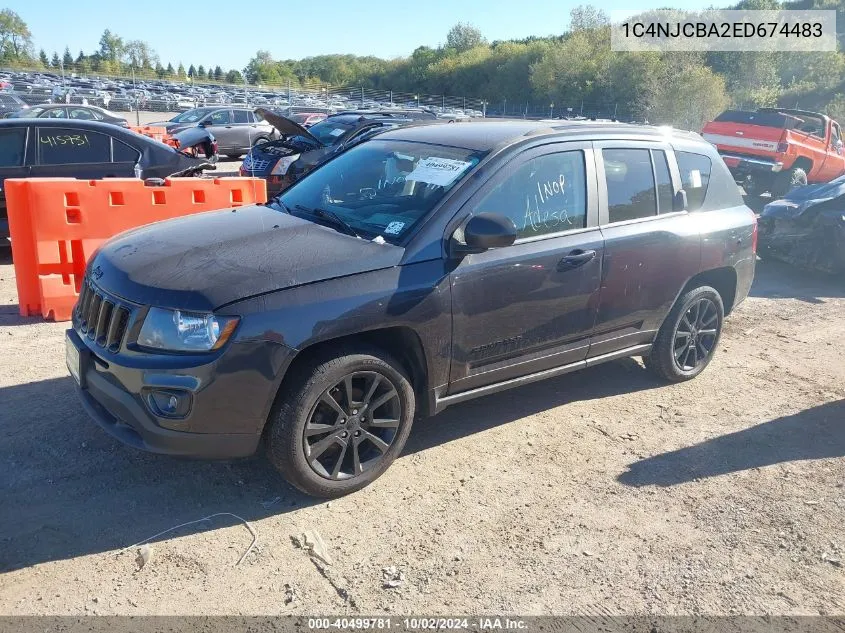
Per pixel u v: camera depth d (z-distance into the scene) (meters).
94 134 8.72
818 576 3.23
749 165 15.49
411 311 3.57
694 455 4.29
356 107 49.34
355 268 3.48
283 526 3.39
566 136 4.38
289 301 3.28
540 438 4.41
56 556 3.10
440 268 3.70
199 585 2.97
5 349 5.34
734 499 3.83
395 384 3.66
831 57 49.53
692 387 5.34
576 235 4.29
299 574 3.07
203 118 22.34
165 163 9.09
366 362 3.50
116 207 6.16
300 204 4.38
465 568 3.17
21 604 2.80
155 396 3.21
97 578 2.98
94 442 4.04
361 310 3.42
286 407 3.34
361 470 3.67
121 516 3.40
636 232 4.58
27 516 3.36
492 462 4.10
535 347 4.22
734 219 5.30
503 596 3.00
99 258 3.81
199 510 3.49
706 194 5.19
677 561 3.29
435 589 3.02
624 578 3.16
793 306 7.77
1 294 6.83
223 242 3.67
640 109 45.44
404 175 4.16
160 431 3.21
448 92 84.06
